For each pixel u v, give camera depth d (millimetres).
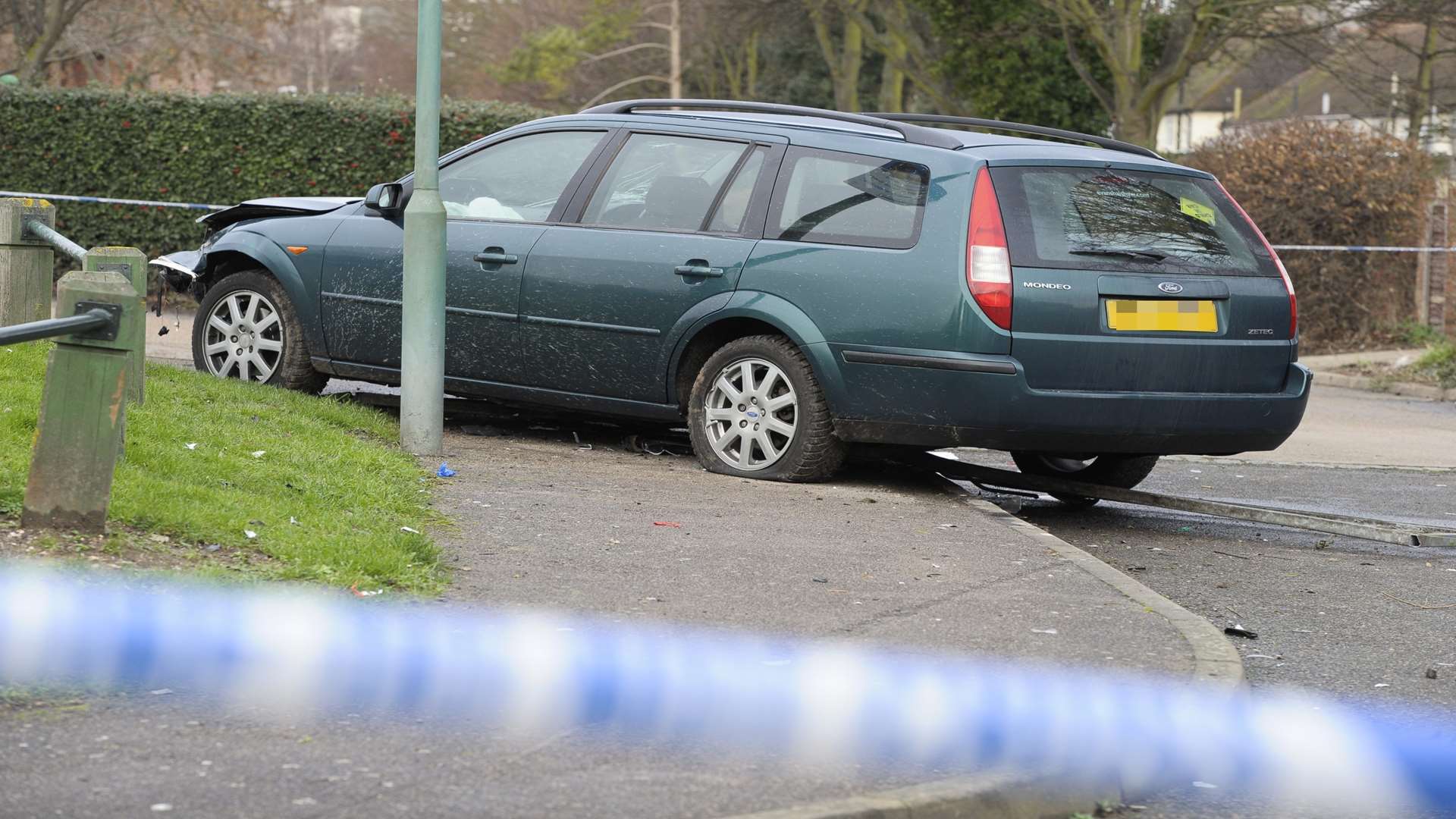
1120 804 9367
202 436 15977
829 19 78312
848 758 9023
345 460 16484
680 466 19125
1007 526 16172
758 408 18266
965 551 14867
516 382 19969
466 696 9789
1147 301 17109
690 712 9727
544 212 19953
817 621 12055
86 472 12016
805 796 8375
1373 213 48250
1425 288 48438
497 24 130375
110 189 43438
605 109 20484
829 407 17734
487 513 15172
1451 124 71750
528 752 8891
